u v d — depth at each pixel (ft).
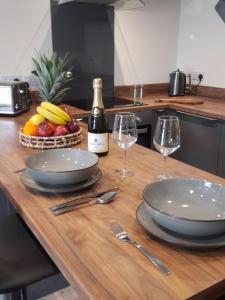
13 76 8.43
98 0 8.17
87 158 3.63
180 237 2.33
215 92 9.86
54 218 2.71
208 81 10.05
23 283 3.14
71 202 2.97
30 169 3.20
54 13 8.54
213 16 9.49
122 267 2.08
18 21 8.20
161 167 3.97
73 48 9.02
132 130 3.78
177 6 10.49
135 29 9.92
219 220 2.20
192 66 10.52
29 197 3.10
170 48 10.77
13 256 3.48
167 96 10.23
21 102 7.18
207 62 9.97
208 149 8.00
